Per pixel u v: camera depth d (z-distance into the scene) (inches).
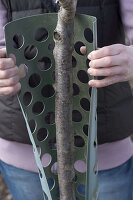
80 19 53.7
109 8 65.2
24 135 70.1
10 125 70.4
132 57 54.9
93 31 52.2
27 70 56.7
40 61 61.9
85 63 56.1
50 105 58.1
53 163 60.2
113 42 68.0
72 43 50.3
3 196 128.4
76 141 63.9
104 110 68.1
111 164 72.1
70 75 51.6
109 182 72.6
